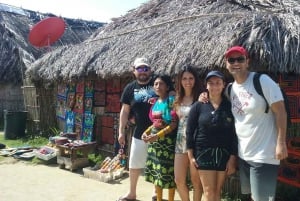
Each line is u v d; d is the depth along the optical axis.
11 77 15.16
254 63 4.93
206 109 3.93
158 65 6.06
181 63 5.56
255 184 3.51
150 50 6.68
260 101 3.44
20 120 11.27
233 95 3.69
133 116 5.51
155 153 4.83
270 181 3.50
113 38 8.60
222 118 3.82
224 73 5.25
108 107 8.25
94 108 8.70
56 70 9.08
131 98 5.36
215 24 5.98
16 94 15.32
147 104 5.17
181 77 4.45
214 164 3.89
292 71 4.86
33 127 11.37
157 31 7.38
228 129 3.83
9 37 16.20
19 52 15.36
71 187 6.30
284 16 5.39
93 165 7.71
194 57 5.52
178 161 4.50
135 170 5.45
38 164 7.94
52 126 10.60
